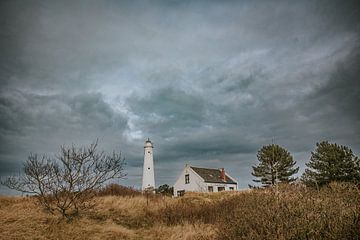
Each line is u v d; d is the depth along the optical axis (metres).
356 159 25.30
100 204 14.18
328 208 8.02
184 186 47.62
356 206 7.65
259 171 35.09
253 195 13.14
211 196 22.20
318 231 6.57
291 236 6.77
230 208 13.04
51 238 9.71
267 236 7.05
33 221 10.98
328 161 25.42
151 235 10.85
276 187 11.80
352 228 6.39
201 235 10.32
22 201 14.27
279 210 8.38
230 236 8.26
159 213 13.70
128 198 16.22
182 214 13.53
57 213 12.34
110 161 13.27
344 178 24.28
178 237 10.48
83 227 11.02
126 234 10.63
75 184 12.45
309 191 11.28
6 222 10.76
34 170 12.25
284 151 35.41
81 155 12.64
